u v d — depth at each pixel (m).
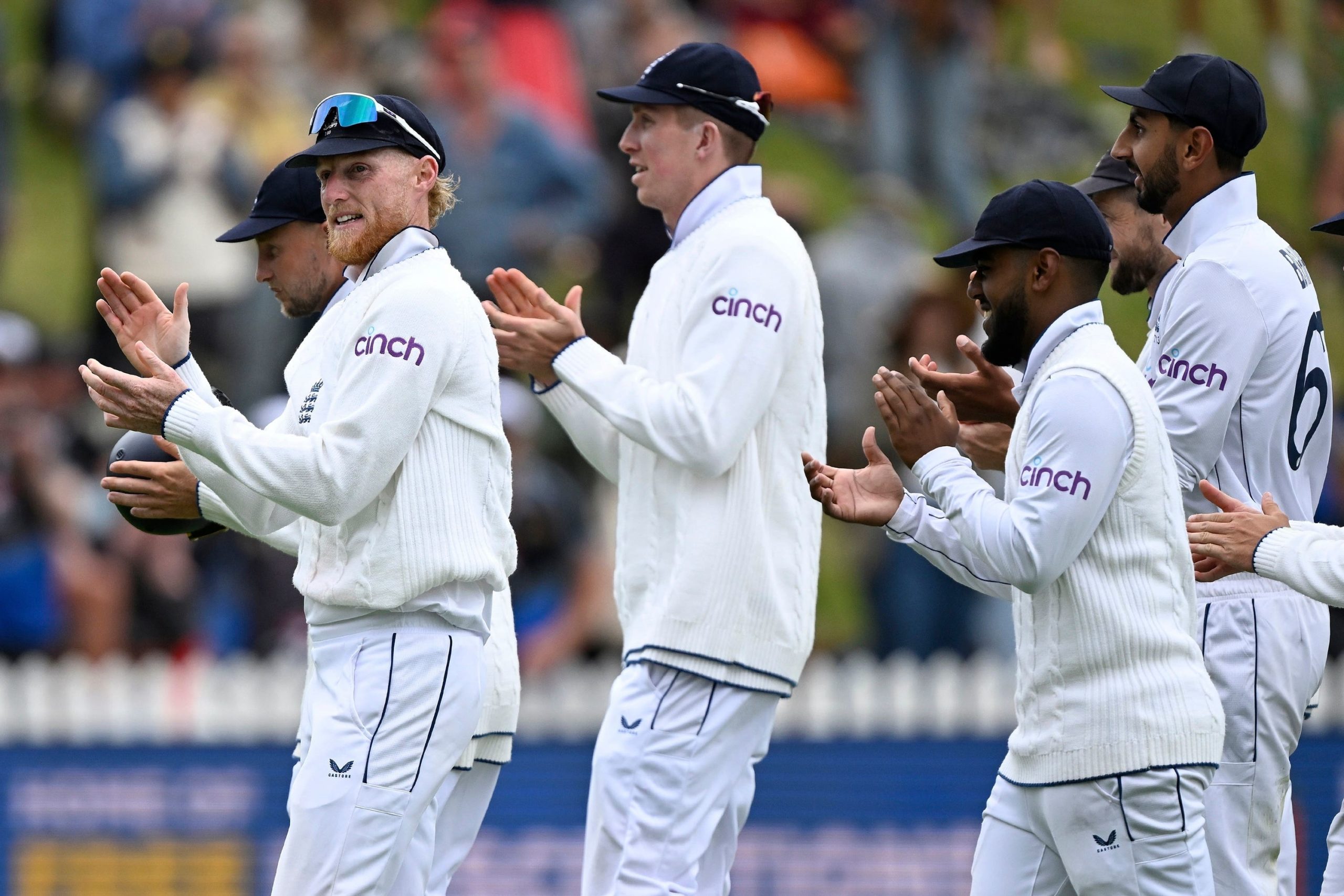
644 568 17.42
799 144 43.88
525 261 39.09
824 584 35.94
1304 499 17.12
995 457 17.56
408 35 42.19
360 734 14.50
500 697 17.27
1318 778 29.06
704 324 17.02
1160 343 16.73
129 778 29.47
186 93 40.78
